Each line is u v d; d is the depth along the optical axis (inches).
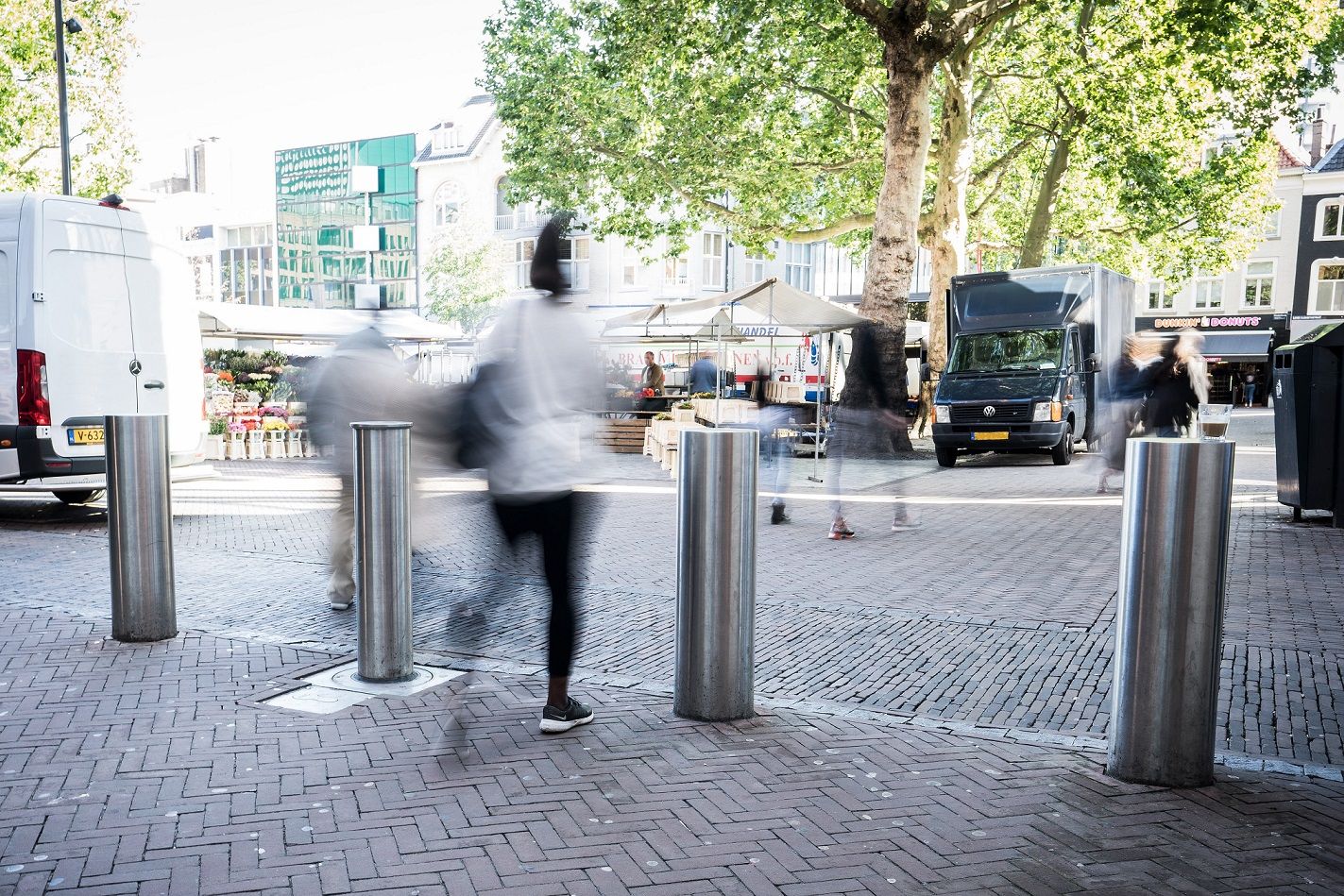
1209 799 143.7
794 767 154.1
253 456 777.6
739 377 1049.5
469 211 2038.6
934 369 971.9
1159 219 1043.3
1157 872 121.6
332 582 260.1
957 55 894.4
